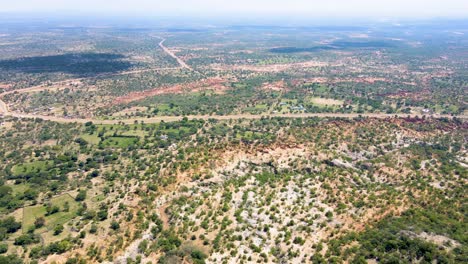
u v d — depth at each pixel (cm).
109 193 13012
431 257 7481
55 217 11562
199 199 11212
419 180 12425
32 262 9031
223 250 8838
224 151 14550
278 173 13075
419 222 8900
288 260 8388
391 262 7550
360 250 8100
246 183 11906
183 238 9481
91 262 8888
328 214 9906
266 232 9406
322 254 8356
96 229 10362
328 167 13550
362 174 13200
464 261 7250
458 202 10438
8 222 11006
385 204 10225
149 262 8738
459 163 14662
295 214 10056
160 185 12450
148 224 10281
